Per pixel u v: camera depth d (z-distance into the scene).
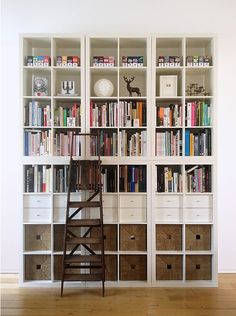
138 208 3.79
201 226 3.78
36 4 4.16
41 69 3.85
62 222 3.75
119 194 3.78
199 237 3.78
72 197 3.80
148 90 3.77
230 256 4.16
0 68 4.16
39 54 4.16
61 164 3.79
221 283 3.83
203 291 3.61
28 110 3.83
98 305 3.27
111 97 3.80
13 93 4.17
